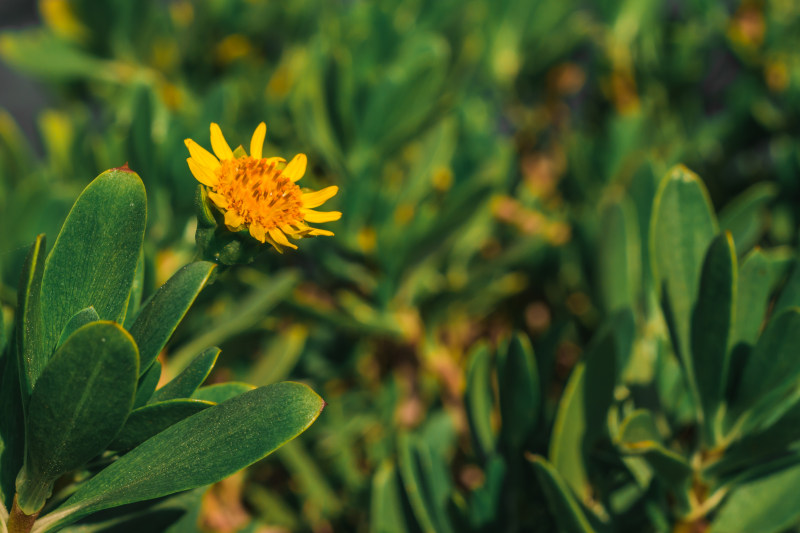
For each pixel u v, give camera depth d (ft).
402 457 1.49
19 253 1.53
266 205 1.07
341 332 2.23
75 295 1.05
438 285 2.19
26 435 1.02
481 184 1.81
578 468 1.42
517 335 1.41
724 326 1.25
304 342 2.16
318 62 2.00
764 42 2.43
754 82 2.43
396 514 1.53
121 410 0.99
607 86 2.60
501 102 2.72
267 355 1.91
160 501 1.17
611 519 1.45
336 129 2.01
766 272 1.31
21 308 0.98
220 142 1.08
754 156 2.47
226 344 1.75
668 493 1.40
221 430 1.03
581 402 1.39
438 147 2.12
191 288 1.02
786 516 1.38
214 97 1.81
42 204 1.68
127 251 1.05
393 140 2.05
